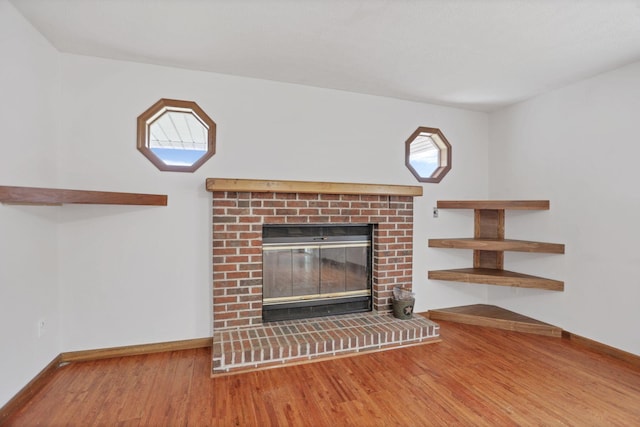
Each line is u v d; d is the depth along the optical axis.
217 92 2.83
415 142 3.83
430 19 2.00
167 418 1.88
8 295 1.88
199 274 2.81
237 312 2.82
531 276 3.37
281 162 3.02
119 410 1.94
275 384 2.24
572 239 3.03
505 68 2.71
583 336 2.93
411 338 2.91
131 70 2.62
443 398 2.09
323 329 2.85
